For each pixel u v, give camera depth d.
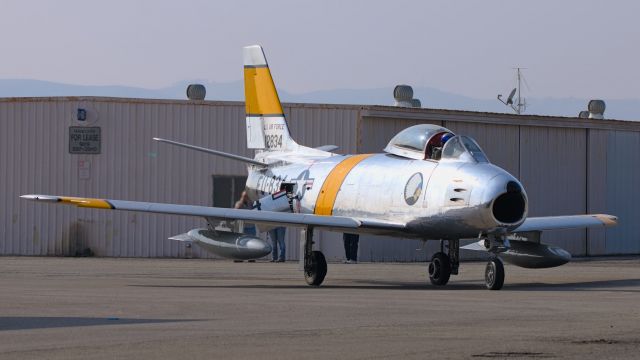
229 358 30.19
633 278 75.56
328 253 107.12
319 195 76.19
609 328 37.94
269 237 104.12
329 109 107.19
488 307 47.00
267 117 88.81
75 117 110.50
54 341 33.84
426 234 65.75
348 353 31.22
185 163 110.88
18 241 111.31
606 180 126.00
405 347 32.56
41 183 111.06
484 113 113.69
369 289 62.03
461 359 30.12
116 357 30.33
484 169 62.28
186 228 110.56
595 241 124.88
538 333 36.34
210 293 56.09
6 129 111.56
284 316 42.41
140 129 110.69
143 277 73.88
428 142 67.50
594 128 124.44
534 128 119.19
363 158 74.75
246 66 90.50
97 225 110.31
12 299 50.69
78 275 75.56
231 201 111.12
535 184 119.19
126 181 110.69
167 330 37.00
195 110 110.69
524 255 71.81
